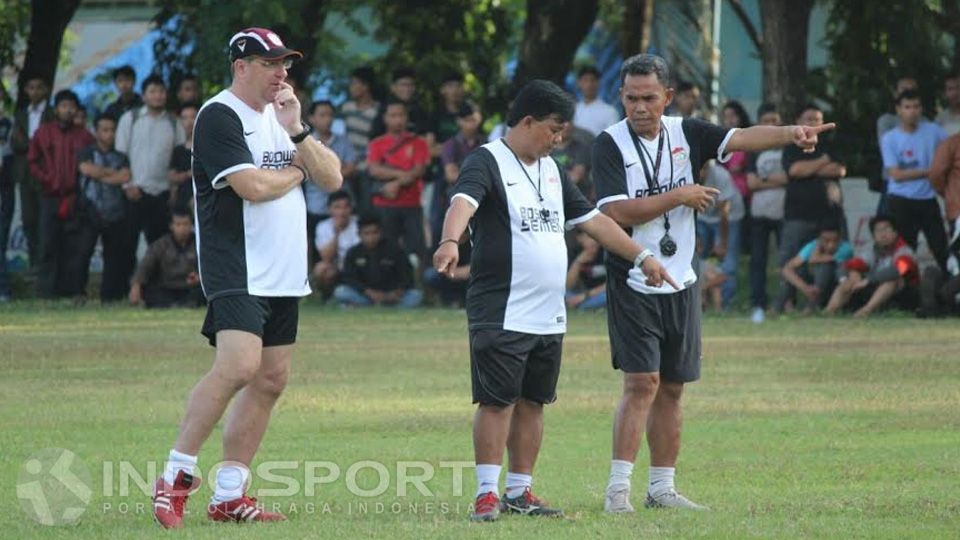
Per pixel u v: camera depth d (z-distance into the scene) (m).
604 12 80.12
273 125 20.39
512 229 20.19
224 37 62.88
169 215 56.94
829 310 52.22
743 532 19.30
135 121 57.00
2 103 70.88
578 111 56.38
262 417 20.62
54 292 58.38
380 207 55.31
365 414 30.28
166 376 36.25
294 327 20.67
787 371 37.09
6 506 21.23
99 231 57.34
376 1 75.12
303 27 63.25
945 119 55.34
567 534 19.11
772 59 60.44
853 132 67.38
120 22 87.81
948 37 68.38
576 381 35.56
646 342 20.80
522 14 84.69
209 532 19.31
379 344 43.09
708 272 53.47
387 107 55.31
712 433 28.17
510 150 20.36
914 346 42.28
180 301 54.97
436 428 28.53
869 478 23.61
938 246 52.44
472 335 20.30
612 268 20.98
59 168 57.22
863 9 65.44
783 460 25.30
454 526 19.69
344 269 55.44
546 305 20.31
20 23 72.81
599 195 21.05
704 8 74.44
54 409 30.75
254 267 20.06
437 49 75.94
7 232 58.69
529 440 20.77
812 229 52.34
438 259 19.50
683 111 56.44
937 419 29.66
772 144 20.86
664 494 21.45
